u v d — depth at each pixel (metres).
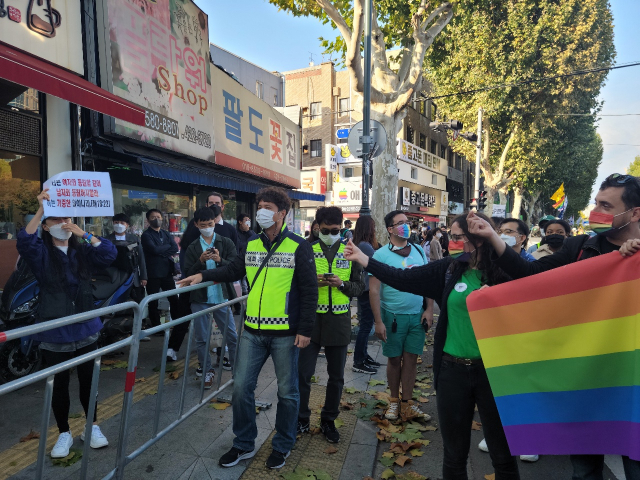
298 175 14.67
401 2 9.62
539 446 2.00
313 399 4.08
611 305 1.98
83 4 5.60
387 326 3.68
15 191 5.02
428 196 32.00
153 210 6.02
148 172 6.20
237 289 4.38
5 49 4.13
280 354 2.85
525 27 18.47
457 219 2.29
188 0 8.02
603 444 1.95
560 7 18.50
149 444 2.82
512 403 2.04
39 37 4.91
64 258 2.87
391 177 9.61
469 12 9.62
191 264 4.32
